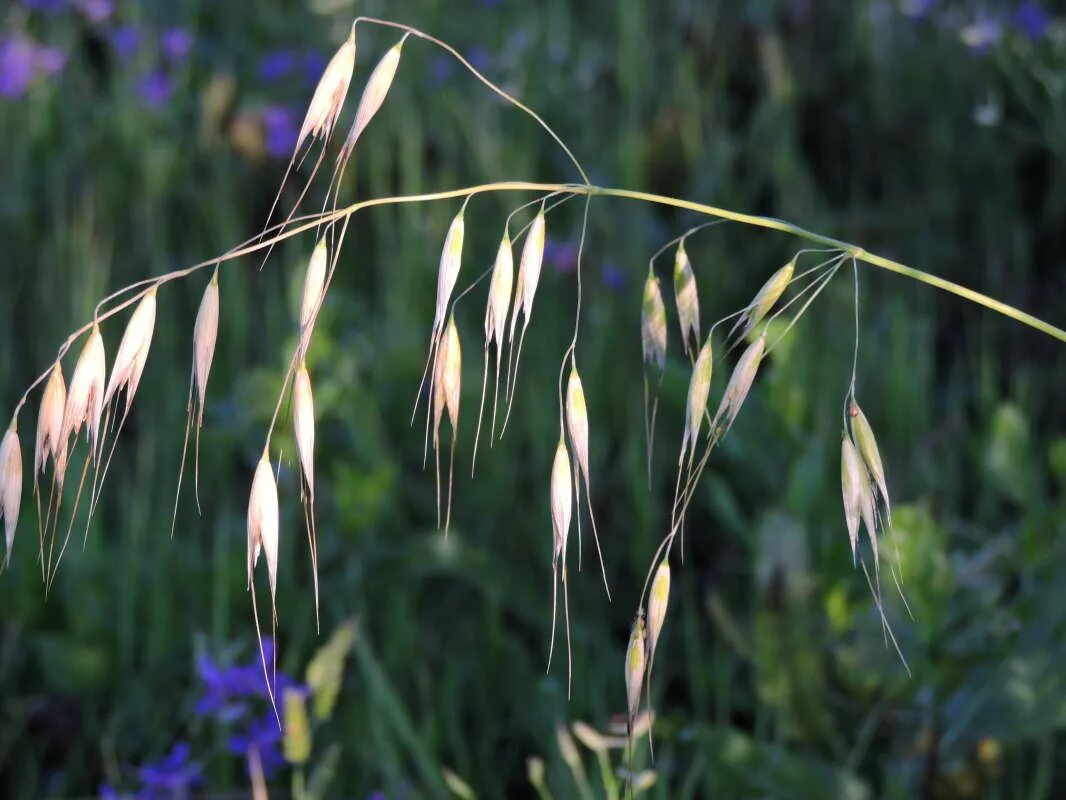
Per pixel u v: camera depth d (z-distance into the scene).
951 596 0.92
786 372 1.05
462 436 1.22
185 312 1.46
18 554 1.04
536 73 1.78
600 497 1.18
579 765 0.81
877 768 0.91
